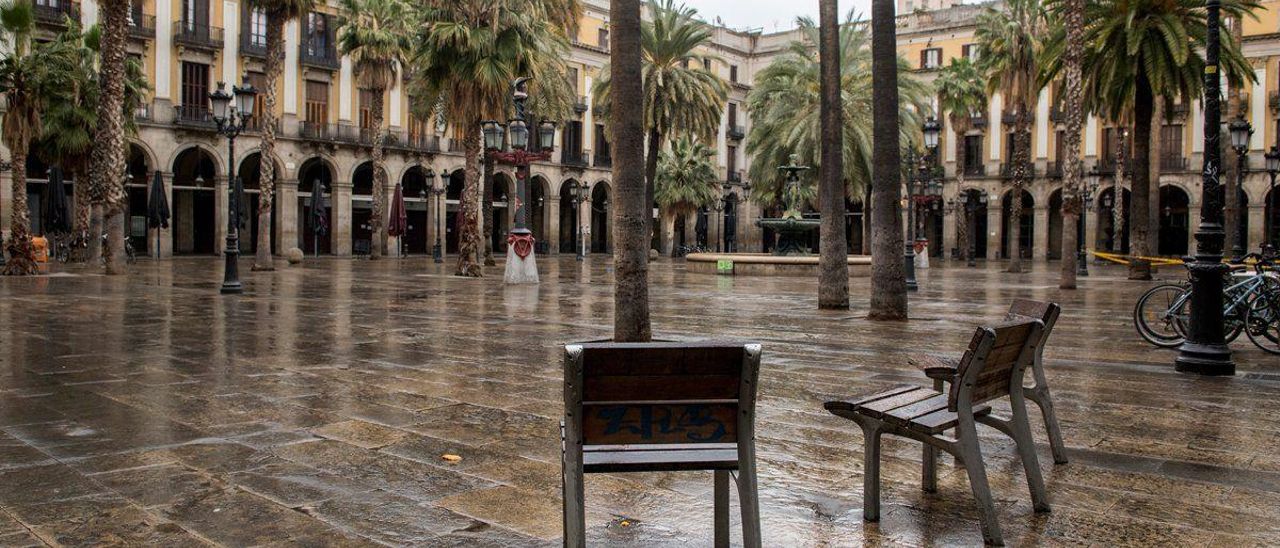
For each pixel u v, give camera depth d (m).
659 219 63.12
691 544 3.81
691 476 4.81
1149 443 5.56
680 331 12.12
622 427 3.14
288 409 6.49
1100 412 6.50
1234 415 6.39
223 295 17.86
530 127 55.31
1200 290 8.32
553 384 7.62
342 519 4.07
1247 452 5.34
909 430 3.95
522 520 4.08
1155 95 24.41
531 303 16.56
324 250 51.50
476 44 23.42
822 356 9.50
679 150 53.72
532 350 9.81
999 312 15.43
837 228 15.56
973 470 3.80
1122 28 23.48
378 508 4.24
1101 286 24.25
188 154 46.19
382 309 15.00
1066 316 14.55
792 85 38.09
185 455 5.17
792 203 33.31
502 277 26.39
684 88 34.75
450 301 16.94
